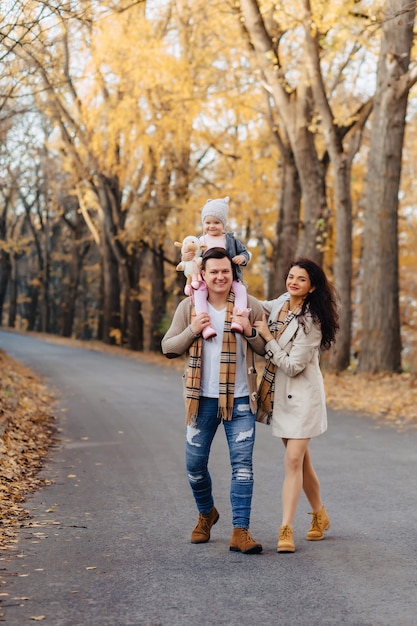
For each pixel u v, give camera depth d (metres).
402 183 38.53
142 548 6.07
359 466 9.78
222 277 6.09
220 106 29.80
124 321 54.69
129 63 30.33
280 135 29.77
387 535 6.41
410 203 38.72
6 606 4.66
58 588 5.02
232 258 6.35
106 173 37.56
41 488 8.48
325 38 21.20
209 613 4.53
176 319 6.25
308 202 25.55
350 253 24.52
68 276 74.88
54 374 25.02
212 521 6.31
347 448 11.31
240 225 35.09
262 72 24.69
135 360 34.16
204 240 6.52
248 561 5.66
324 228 25.45
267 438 12.45
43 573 5.36
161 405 16.89
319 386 6.26
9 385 17.03
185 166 34.44
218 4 23.80
